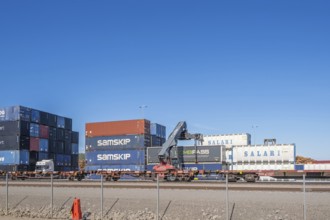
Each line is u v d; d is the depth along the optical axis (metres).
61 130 68.81
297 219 18.41
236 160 44.41
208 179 44.03
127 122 49.53
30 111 60.81
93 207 23.58
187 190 25.03
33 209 24.86
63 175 51.91
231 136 52.97
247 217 19.33
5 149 58.34
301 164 41.78
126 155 48.94
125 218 21.42
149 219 20.69
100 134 50.97
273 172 41.09
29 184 33.84
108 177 46.75
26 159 58.78
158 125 53.03
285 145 42.84
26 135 59.34
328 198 21.00
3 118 59.19
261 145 43.81
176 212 21.06
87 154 51.38
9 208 25.58
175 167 45.38
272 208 19.64
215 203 21.20
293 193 22.50
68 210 23.75
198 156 45.09
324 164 40.69
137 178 46.62
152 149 47.62
